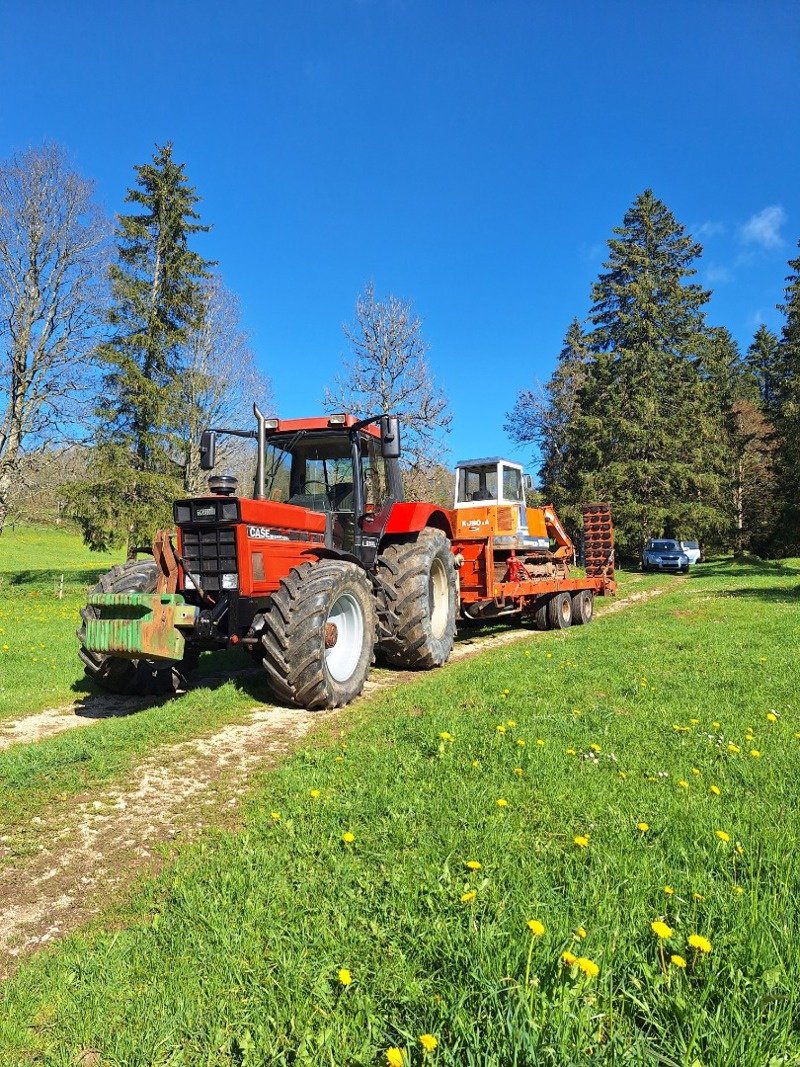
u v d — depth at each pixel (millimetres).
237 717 5863
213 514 6191
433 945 2262
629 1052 1735
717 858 2820
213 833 3555
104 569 29359
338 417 7520
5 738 5680
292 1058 1890
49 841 3588
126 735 5164
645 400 34781
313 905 2625
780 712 5246
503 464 12172
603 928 2268
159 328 23141
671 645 8594
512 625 13281
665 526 36062
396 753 4395
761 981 2002
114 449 21609
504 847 2994
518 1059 1740
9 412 22594
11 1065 1984
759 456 46531
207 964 2311
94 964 2406
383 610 7840
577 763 4109
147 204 24359
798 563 29203
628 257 38656
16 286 22516
